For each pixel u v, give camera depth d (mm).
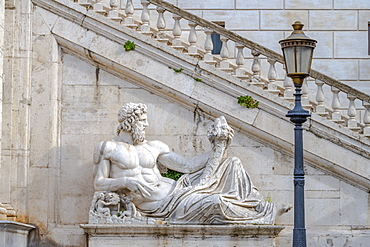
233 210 23719
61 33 25844
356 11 32312
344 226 25859
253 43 26031
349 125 26156
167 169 25219
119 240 23844
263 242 23938
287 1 32188
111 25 25609
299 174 20203
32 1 26016
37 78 25906
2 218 24281
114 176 24312
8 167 25594
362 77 32156
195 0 31969
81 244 25391
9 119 25750
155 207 24031
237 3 32094
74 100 25984
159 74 25609
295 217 20125
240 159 25844
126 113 24719
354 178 25703
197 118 25953
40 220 25484
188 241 23812
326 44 32188
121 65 25578
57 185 25719
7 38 25969
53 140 25703
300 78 20406
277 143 25656
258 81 26062
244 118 25562
